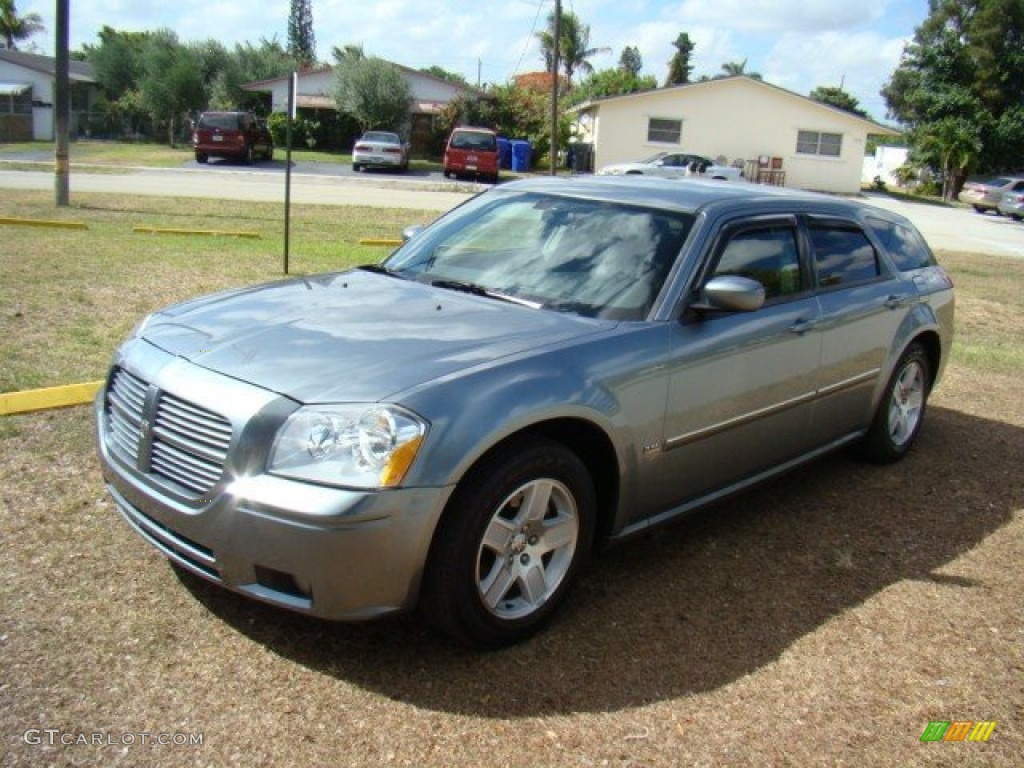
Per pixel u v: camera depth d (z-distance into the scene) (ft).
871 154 216.54
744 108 127.75
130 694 9.74
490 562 10.93
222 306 12.75
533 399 10.59
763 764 9.39
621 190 14.99
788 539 14.88
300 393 10.05
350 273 14.75
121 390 11.62
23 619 10.85
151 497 10.60
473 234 15.07
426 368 10.51
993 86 157.69
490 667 10.73
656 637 11.64
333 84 141.38
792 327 14.49
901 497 17.01
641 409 12.02
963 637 12.16
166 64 149.59
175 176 86.07
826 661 11.35
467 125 143.33
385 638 11.17
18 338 22.43
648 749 9.48
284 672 10.32
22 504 13.73
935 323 18.52
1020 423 22.34
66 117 52.21
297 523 9.52
